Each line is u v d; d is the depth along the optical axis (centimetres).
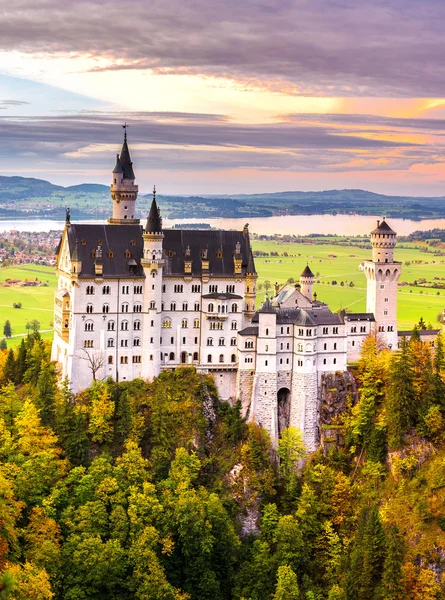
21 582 15225
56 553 17800
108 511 19775
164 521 19612
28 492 19275
